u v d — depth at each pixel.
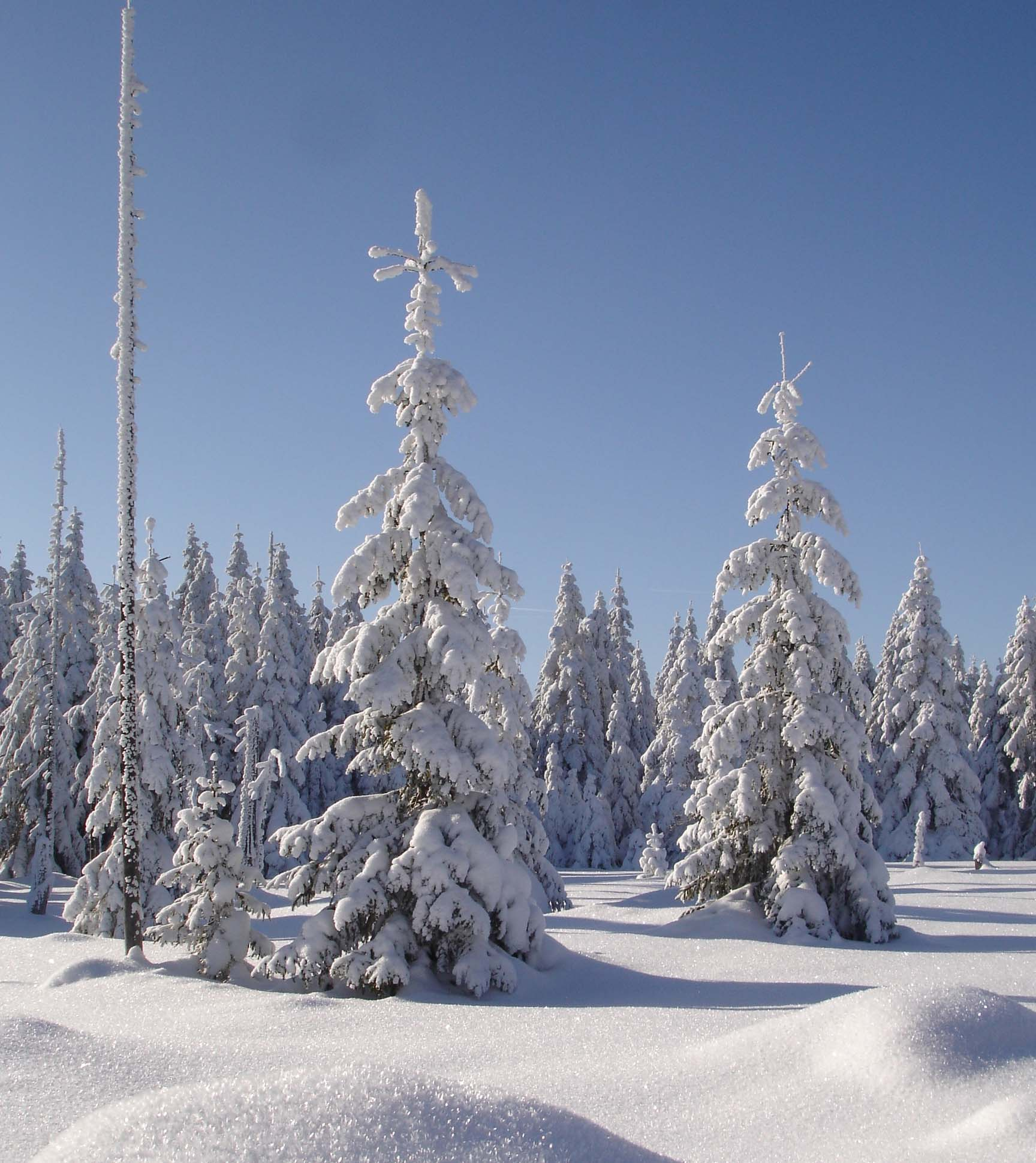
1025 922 19.33
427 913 11.94
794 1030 5.59
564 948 13.43
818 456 20.88
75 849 37.00
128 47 16.69
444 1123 3.77
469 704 13.52
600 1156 3.83
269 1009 9.36
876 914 17.16
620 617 61.53
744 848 19.78
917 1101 4.57
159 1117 3.62
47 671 37.38
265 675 42.62
